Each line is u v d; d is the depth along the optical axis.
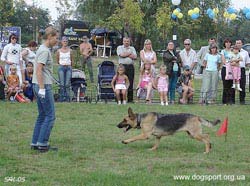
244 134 10.29
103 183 6.50
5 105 13.58
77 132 10.21
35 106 13.50
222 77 15.22
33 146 8.49
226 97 15.25
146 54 15.12
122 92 14.56
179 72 15.15
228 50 15.25
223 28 47.75
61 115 12.30
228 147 9.00
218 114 12.99
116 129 10.59
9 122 11.14
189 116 8.62
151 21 41.53
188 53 15.33
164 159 8.02
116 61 34.38
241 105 14.88
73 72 15.52
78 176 6.80
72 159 7.90
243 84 15.21
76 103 14.58
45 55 8.15
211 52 15.19
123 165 7.58
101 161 7.82
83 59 21.62
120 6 42.72
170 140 9.49
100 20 41.50
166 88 14.70
